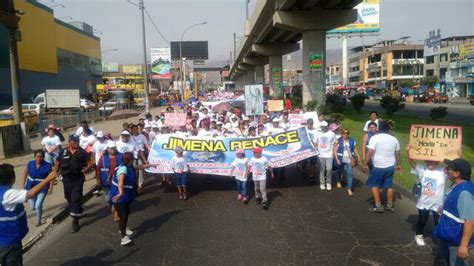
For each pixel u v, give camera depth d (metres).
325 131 10.86
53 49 59.69
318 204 9.66
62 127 30.81
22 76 50.41
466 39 86.62
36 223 8.62
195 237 7.75
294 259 6.61
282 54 49.62
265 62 67.62
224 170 11.16
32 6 53.12
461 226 4.86
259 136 11.55
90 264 6.73
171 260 6.74
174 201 10.38
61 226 8.85
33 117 27.06
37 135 26.22
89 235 8.16
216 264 6.51
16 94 19.06
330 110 29.72
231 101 28.62
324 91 31.25
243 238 7.60
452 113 35.34
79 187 8.45
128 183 7.47
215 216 9.00
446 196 5.13
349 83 123.62
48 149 11.76
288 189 11.20
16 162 16.56
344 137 10.62
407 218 8.46
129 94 59.50
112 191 7.51
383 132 8.69
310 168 12.02
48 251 7.39
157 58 73.25
